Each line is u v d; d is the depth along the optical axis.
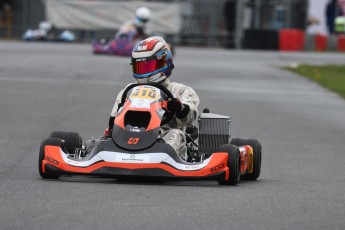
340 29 129.50
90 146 25.14
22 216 18.77
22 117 43.66
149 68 25.45
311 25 128.62
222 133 26.03
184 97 25.86
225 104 51.38
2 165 28.64
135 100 24.66
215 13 124.25
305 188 24.70
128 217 18.83
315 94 59.53
